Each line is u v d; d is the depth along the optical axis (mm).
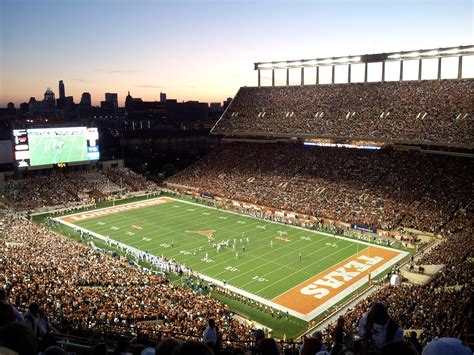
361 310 32625
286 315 38906
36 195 81188
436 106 75625
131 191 91125
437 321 27188
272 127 91250
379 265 50875
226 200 81812
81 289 34719
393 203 67250
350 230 64438
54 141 86062
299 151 89750
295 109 92562
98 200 84625
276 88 101500
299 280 46844
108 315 29453
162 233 63844
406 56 83125
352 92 88938
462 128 69188
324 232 63812
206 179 91438
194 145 178125
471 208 61031
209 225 67750
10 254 43062
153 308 32844
